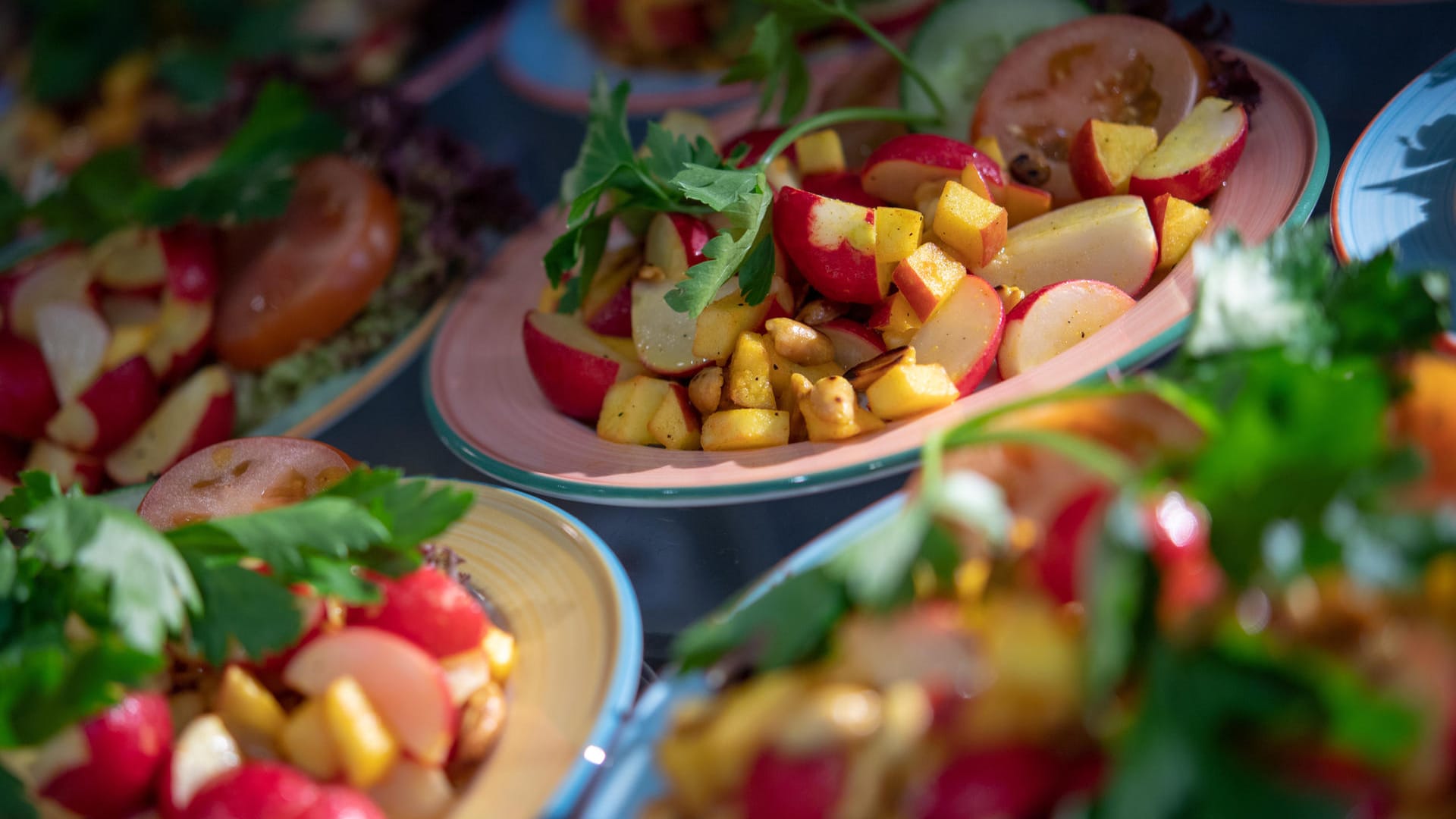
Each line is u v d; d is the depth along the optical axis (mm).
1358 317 526
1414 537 483
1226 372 514
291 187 718
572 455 629
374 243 710
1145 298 602
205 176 721
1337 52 665
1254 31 689
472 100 849
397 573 551
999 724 493
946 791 492
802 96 705
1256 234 603
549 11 862
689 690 524
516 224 742
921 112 697
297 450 618
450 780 540
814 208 622
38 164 903
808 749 494
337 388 703
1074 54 670
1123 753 482
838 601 509
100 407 690
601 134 665
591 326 665
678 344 637
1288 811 466
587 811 513
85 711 529
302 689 539
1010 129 674
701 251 623
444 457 673
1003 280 625
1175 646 487
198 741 536
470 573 579
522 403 662
